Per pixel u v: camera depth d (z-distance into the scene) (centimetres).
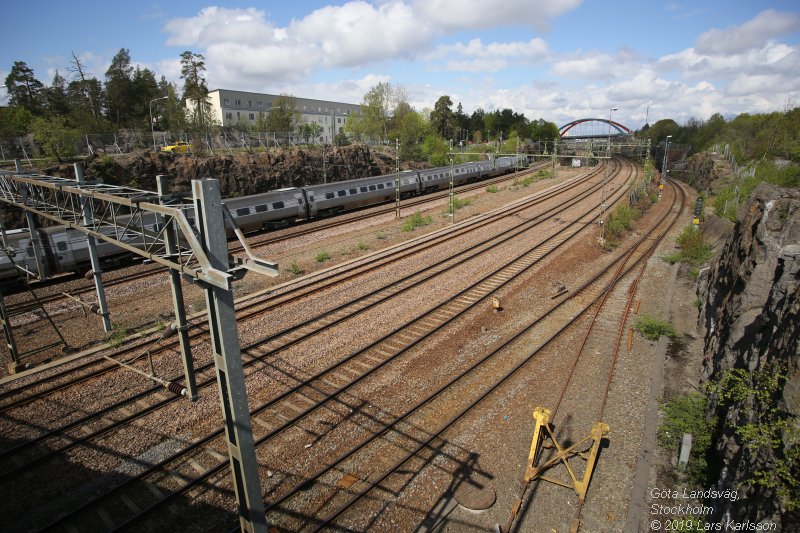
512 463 1169
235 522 983
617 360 1675
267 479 1095
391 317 1947
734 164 5519
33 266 2241
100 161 3647
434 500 1056
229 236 3216
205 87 6969
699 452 1186
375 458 1174
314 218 3888
